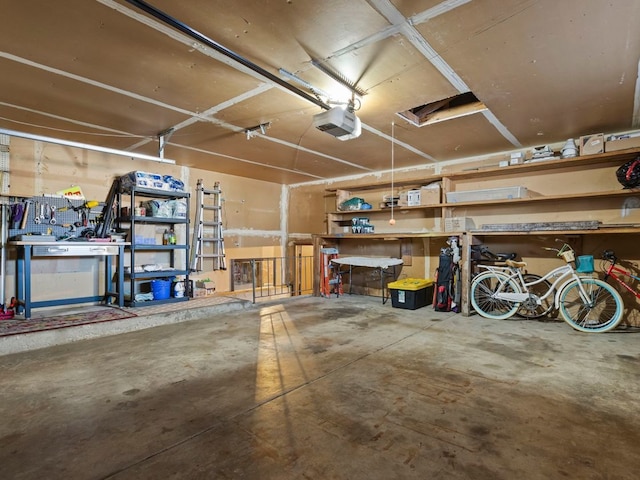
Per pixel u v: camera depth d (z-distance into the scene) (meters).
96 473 1.50
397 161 5.41
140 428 1.86
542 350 3.14
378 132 4.00
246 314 4.68
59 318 3.81
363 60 2.46
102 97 3.06
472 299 4.56
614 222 4.07
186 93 2.99
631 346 3.25
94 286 4.78
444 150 4.77
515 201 4.48
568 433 1.79
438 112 3.66
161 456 1.62
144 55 2.39
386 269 6.05
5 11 1.91
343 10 1.93
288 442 1.72
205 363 2.83
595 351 3.10
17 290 3.96
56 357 2.98
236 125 3.80
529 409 2.05
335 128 3.02
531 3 1.86
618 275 4.03
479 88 2.88
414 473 1.49
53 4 1.86
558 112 3.39
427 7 1.90
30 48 2.29
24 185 4.17
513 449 1.66
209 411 2.04
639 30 2.07
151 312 4.19
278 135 4.15
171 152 4.91
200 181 5.91
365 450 1.66
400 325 4.07
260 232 6.89
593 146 3.82
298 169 6.00
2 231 4.00
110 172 4.89
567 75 2.64
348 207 6.14
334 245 6.60
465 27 2.08
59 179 4.44
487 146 4.57
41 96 3.03
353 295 6.26
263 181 6.97
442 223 5.16
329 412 2.03
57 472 1.50
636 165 3.61
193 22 2.04
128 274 4.97
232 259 6.42
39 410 2.05
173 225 5.56
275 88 2.90
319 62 2.48
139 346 3.28
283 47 2.30
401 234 5.23
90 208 4.56
